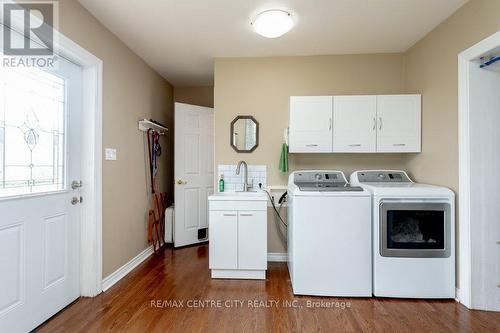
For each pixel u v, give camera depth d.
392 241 2.16
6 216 1.53
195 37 2.54
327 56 2.94
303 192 2.21
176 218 3.44
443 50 2.25
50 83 1.84
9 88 1.56
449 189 2.15
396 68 2.88
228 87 2.99
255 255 2.50
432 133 2.40
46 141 1.82
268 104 2.98
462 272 2.05
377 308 2.01
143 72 3.09
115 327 1.75
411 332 1.72
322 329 1.75
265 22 2.14
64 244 1.97
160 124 3.43
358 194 2.17
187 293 2.23
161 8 2.06
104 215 2.28
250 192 2.88
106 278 2.31
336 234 2.18
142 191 3.05
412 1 1.98
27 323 1.66
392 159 2.90
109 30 2.37
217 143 3.01
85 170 2.14
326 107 2.62
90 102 2.14
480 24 1.87
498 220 1.95
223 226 2.52
